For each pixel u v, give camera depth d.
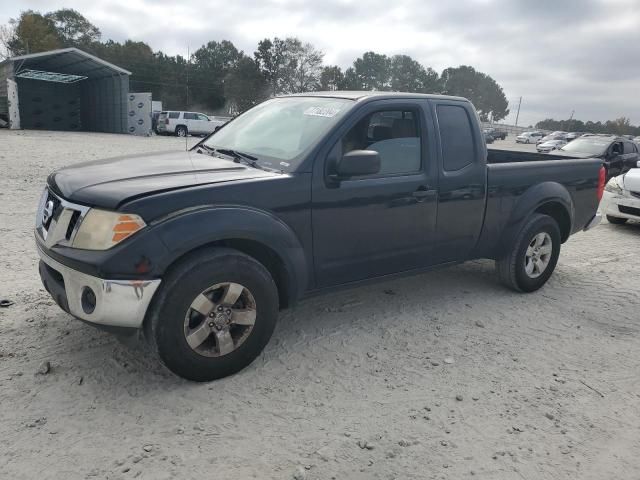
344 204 3.75
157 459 2.62
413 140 4.20
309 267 3.71
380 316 4.57
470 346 4.07
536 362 3.87
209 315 3.20
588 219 5.86
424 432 2.96
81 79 38.41
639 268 6.54
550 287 5.62
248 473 2.56
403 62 122.12
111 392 3.17
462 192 4.49
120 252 2.88
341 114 3.81
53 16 94.38
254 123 4.43
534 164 5.13
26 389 3.14
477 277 5.79
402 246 4.20
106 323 2.97
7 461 2.55
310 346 3.93
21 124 38.84
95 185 3.17
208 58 101.44
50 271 3.38
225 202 3.23
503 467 2.71
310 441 2.83
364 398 3.27
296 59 84.88
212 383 3.32
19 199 8.77
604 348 4.17
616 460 2.82
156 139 31.39
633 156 15.55
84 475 2.49
